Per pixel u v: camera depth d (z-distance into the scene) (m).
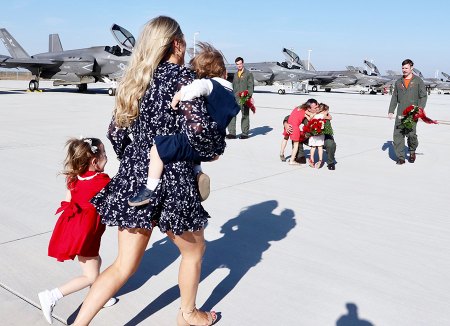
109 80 28.45
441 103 32.53
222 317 2.71
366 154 9.08
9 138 9.27
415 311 2.85
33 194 5.18
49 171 6.40
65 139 9.35
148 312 2.74
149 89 2.12
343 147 9.95
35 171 6.37
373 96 42.22
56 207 4.73
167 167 2.09
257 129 12.82
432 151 9.78
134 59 2.17
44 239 3.84
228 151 8.88
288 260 3.59
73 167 2.50
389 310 2.85
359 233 4.26
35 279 3.10
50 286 3.00
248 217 4.64
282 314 2.77
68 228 2.49
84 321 2.16
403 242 4.05
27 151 7.89
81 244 2.45
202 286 3.12
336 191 5.88
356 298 2.99
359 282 3.23
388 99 35.25
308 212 4.88
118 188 2.17
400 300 2.98
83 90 30.73
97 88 37.66
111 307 2.79
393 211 5.01
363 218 4.72
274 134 11.77
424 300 2.99
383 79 48.97
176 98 2.03
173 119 2.10
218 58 2.23
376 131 13.02
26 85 39.38
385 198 5.58
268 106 22.12
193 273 2.36
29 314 2.65
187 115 2.00
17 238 3.84
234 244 3.89
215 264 3.48
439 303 2.96
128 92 2.13
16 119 12.87
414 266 3.53
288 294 3.03
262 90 48.53
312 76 40.00
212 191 5.65
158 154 2.01
